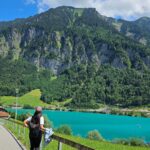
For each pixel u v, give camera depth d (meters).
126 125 177.50
